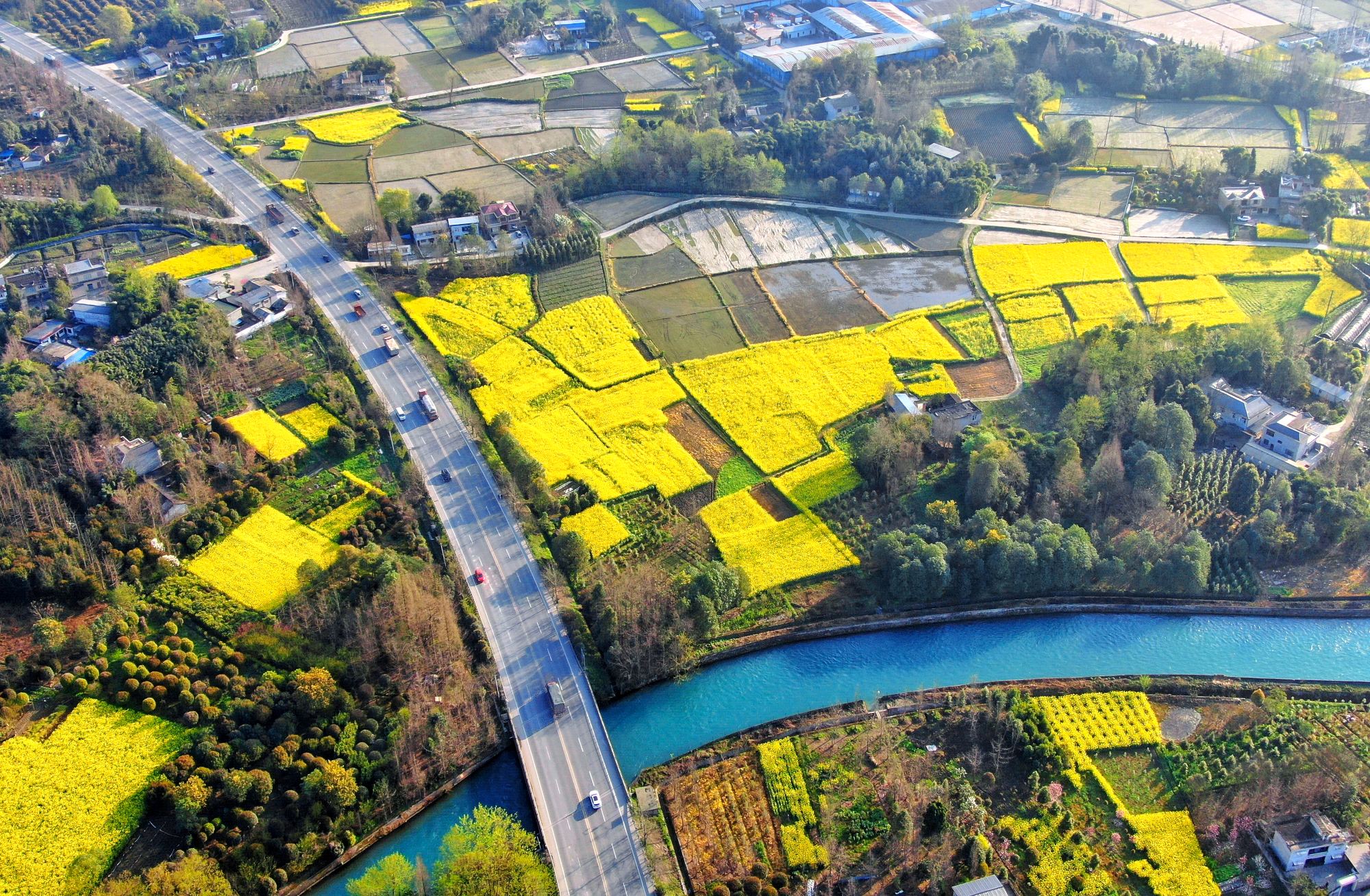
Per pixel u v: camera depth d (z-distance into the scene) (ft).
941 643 529.86
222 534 573.74
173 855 424.46
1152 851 428.15
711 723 492.13
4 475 568.41
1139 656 522.06
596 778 453.99
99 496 579.89
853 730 480.64
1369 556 566.36
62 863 419.54
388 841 444.55
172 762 456.04
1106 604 545.44
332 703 472.85
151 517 570.05
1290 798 443.32
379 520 577.84
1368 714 486.38
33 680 492.54
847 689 507.30
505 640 512.63
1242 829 434.71
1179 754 466.70
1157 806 448.65
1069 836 433.89
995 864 421.59
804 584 552.41
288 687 479.82
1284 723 477.36
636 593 513.86
